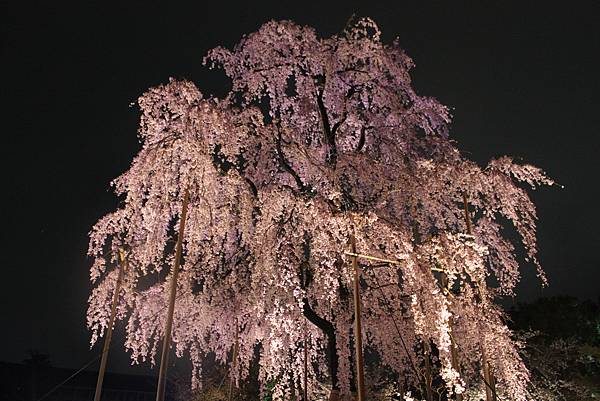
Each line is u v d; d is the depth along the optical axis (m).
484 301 8.23
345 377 10.35
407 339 10.50
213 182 8.54
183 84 8.44
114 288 10.05
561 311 17.89
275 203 9.73
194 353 11.80
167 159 8.12
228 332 12.41
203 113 8.09
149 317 11.36
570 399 12.80
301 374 11.09
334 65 11.97
